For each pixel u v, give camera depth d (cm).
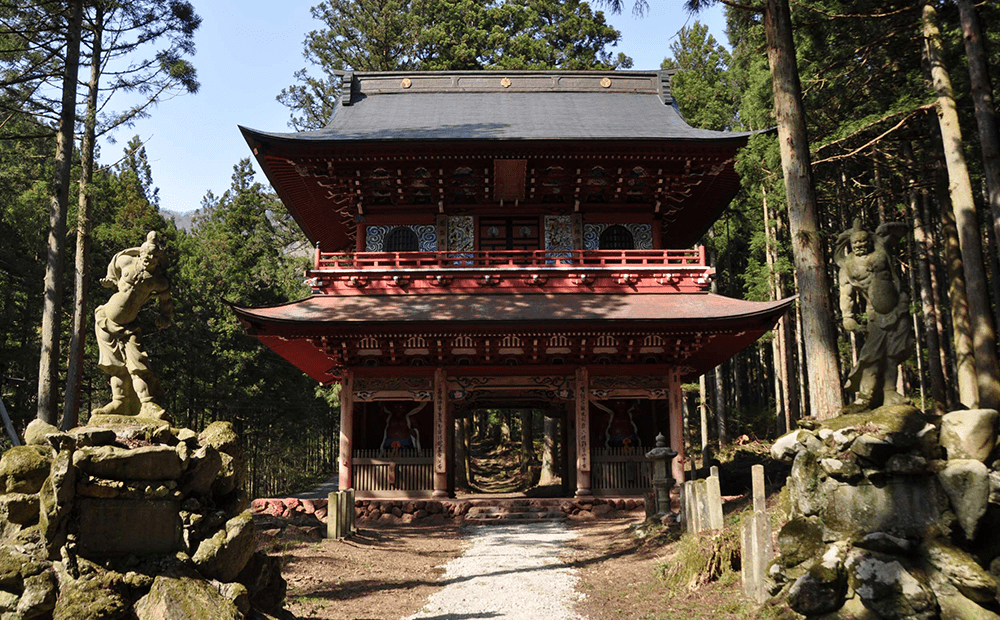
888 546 998
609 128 2989
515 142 2669
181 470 908
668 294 2750
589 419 2769
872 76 2731
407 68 5034
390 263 2950
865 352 1141
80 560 835
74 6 2570
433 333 2500
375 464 2675
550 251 2806
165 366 4572
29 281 3838
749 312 2459
